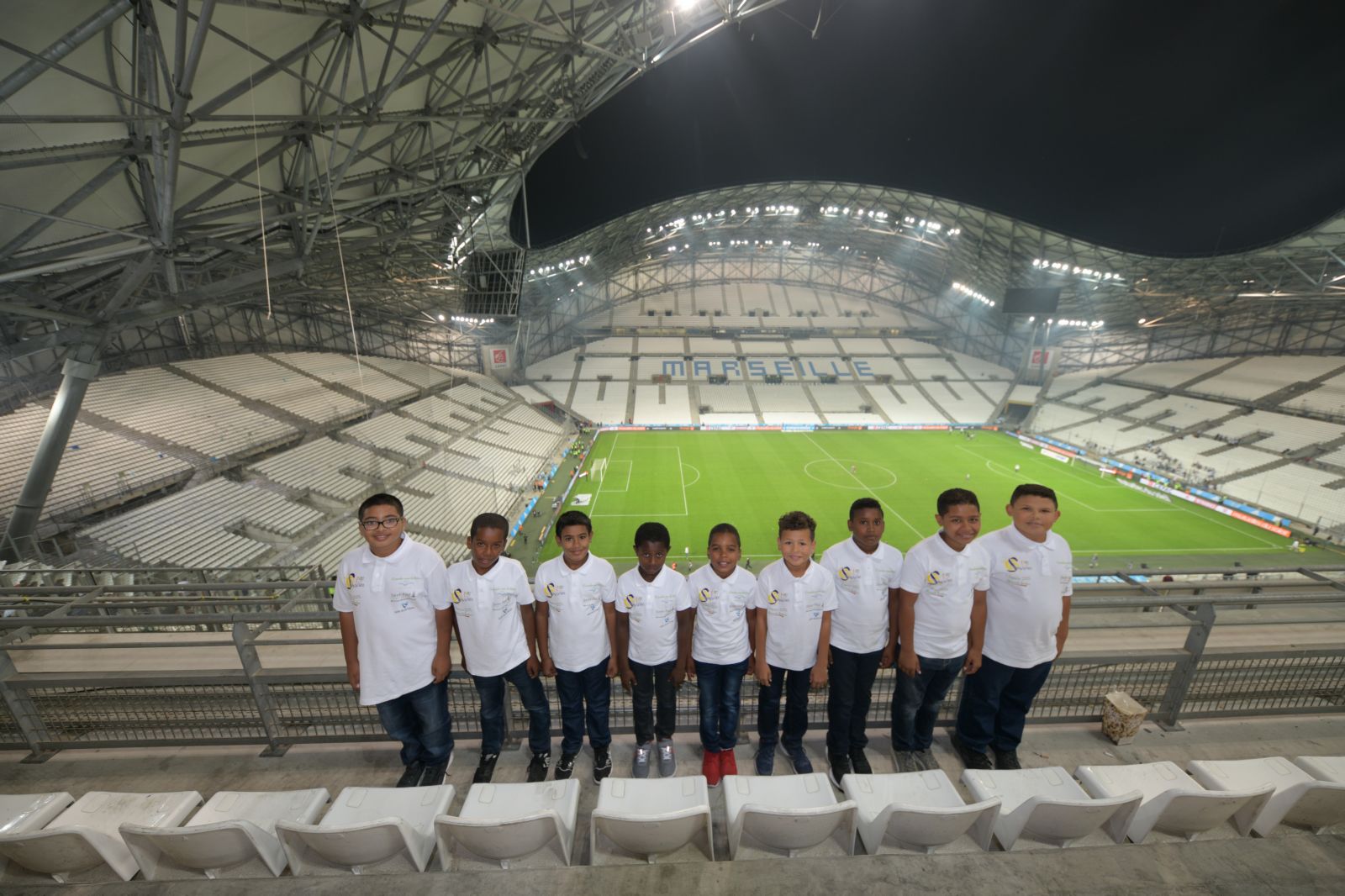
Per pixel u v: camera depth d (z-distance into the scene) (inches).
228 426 973.8
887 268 2333.9
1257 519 1059.9
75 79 315.0
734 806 103.0
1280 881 72.4
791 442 1738.4
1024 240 1460.4
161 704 151.8
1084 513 1115.9
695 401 2071.9
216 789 135.5
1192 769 115.3
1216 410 1472.7
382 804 104.3
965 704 138.9
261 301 900.0
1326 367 1409.9
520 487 1247.5
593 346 2322.8
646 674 134.3
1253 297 1348.4
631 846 93.2
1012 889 73.0
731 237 2090.3
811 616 127.6
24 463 679.1
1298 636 222.7
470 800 106.0
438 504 1043.3
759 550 940.6
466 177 745.0
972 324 2337.6
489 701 132.0
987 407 2058.3
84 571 330.0
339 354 1600.6
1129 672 160.7
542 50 547.5
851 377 2226.9
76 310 517.0
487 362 1961.1
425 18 437.1
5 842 85.5
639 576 131.6
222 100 345.7
